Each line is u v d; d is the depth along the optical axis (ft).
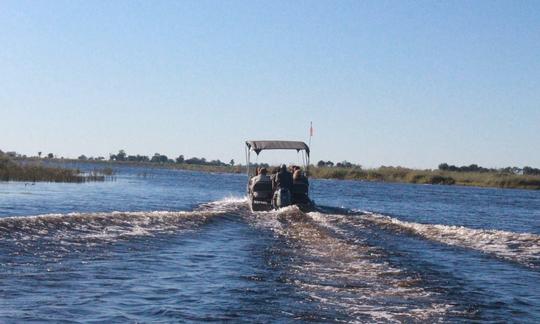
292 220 73.46
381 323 27.43
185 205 104.94
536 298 33.50
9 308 29.07
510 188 308.81
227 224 67.97
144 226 59.06
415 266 41.16
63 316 28.25
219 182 252.01
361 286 34.76
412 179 323.78
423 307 30.27
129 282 35.60
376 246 50.52
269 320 27.96
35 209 88.79
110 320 27.91
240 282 35.94
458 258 45.80
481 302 31.73
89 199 114.83
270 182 91.56
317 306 30.32
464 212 118.62
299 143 104.17
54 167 195.93
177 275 37.91
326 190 200.13
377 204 132.36
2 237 44.98
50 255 41.60
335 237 56.70
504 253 48.67
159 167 617.21
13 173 169.07
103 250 45.19
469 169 441.68
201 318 28.37
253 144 103.50
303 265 41.39
